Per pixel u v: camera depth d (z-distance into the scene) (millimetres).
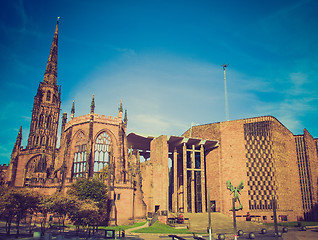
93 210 50188
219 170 96438
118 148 84375
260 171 93375
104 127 83812
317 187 115375
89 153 77000
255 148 95375
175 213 86688
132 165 85688
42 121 122625
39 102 126188
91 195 62812
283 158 100375
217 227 74375
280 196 93000
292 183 104875
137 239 50062
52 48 138000
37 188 73938
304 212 109375
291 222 91062
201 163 98875
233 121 99688
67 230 58219
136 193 80688
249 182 92000
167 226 70438
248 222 82562
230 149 96875
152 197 89000
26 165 108500
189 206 99188
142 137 101625
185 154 97062
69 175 78875
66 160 78250
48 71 132750
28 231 53906
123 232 52531
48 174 95688
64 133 91938
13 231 53000
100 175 79062
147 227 66812
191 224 75562
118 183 73250
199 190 99000
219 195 94188
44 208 53094
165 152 93750
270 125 96875
